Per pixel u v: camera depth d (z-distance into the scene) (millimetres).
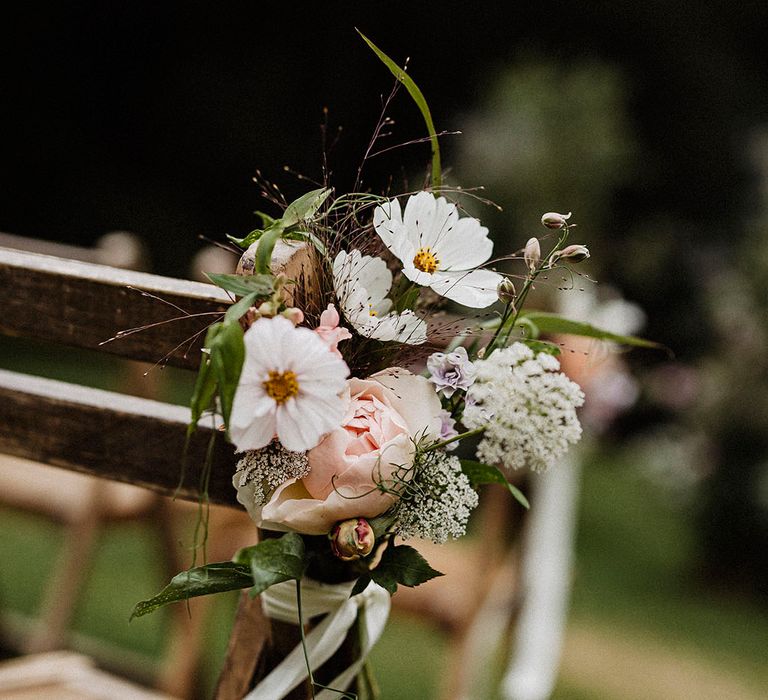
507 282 946
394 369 946
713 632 4172
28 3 8375
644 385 6770
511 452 889
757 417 4562
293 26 8742
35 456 1173
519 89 6750
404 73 970
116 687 1640
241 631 1138
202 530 2428
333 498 875
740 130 8625
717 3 8609
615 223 8086
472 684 2209
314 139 8719
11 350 7465
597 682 3430
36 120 8609
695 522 4836
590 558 5004
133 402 1147
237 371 792
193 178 8805
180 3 8555
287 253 921
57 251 2395
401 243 907
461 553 2496
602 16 8719
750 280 4703
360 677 1205
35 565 3791
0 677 1614
